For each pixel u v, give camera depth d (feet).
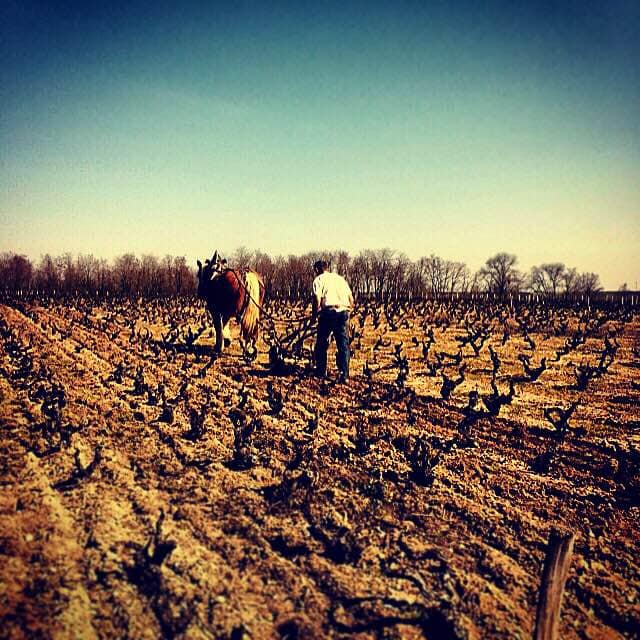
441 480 16.25
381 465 17.06
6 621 8.73
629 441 20.61
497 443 19.95
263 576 10.77
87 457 16.19
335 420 22.20
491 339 54.60
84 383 26.81
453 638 9.39
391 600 10.30
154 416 21.11
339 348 29.78
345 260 262.47
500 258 309.42
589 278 324.80
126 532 11.92
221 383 28.66
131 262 239.30
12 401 22.12
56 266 242.37
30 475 14.60
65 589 9.70
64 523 12.09
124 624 8.96
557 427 20.92
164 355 37.83
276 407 22.63
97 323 63.05
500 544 12.76
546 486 16.25
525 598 10.80
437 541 12.73
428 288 292.40
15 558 10.52
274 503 13.83
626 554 12.82
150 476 15.20
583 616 10.61
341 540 12.06
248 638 9.00
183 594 9.89
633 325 73.92
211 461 16.57
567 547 8.84
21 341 39.93
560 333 60.54
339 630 9.41
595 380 32.45
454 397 26.99
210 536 12.09
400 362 32.48
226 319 38.01
